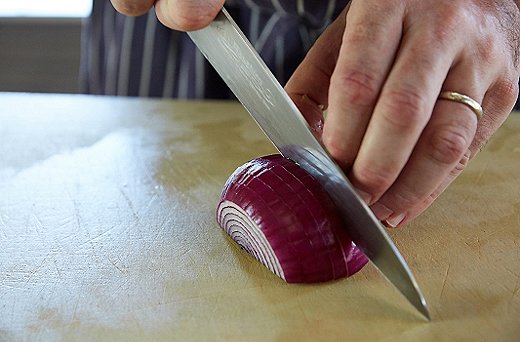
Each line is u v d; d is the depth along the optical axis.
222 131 0.61
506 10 0.37
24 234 0.44
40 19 1.02
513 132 0.60
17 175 0.52
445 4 0.33
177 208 0.47
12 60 1.06
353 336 0.34
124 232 0.44
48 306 0.37
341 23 0.41
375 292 0.37
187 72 0.74
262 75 0.37
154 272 0.40
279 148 0.40
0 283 0.39
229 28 0.38
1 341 0.34
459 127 0.33
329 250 0.38
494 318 0.35
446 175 0.35
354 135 0.33
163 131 0.61
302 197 0.38
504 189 0.49
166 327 0.35
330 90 0.33
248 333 0.35
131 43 0.74
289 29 0.69
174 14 0.35
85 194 0.49
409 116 0.32
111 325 0.35
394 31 0.33
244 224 0.40
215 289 0.38
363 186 0.34
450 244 0.42
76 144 0.58
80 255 0.41
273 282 0.38
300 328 0.35
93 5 0.77
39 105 0.68
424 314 0.35
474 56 0.34
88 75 0.81
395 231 0.43
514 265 0.40
